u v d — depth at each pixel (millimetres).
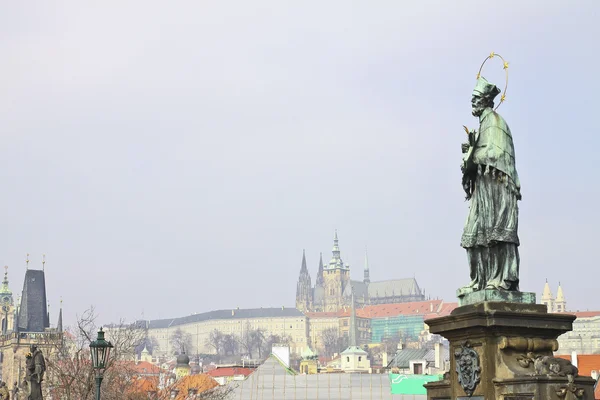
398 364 179375
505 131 24422
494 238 23766
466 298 24250
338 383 128625
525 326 22797
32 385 57281
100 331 38875
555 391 21375
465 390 23391
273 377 131250
